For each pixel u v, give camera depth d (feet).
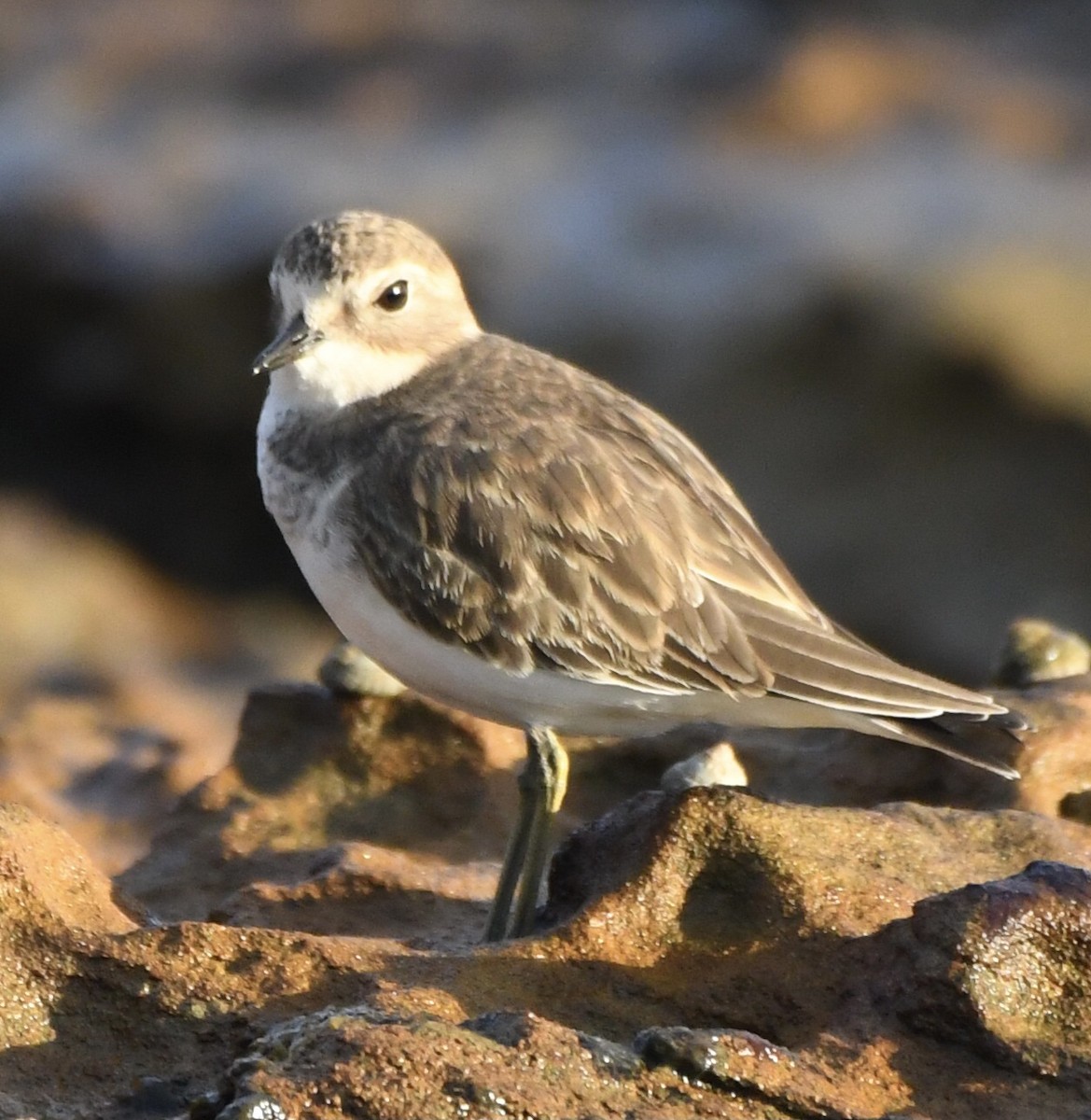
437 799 40.68
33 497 94.53
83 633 85.71
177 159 102.22
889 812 34.09
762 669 36.35
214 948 30.12
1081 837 35.32
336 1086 26.21
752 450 87.76
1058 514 85.51
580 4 117.19
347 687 41.14
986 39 113.80
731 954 30.89
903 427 86.69
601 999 30.09
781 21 115.65
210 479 96.37
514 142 103.30
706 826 31.83
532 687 36.83
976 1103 27.84
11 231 97.40
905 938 29.81
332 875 35.94
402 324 39.50
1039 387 85.40
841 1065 28.25
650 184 97.50
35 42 115.65
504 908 34.76
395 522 36.99
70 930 30.04
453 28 114.42
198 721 55.31
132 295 95.09
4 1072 28.78
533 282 91.61
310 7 116.78
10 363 97.35
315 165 100.73
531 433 37.40
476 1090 26.27
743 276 89.92
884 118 104.58
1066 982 29.09
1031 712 39.45
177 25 116.16
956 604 86.07
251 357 94.53
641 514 36.83
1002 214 93.20
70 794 47.78
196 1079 28.76
